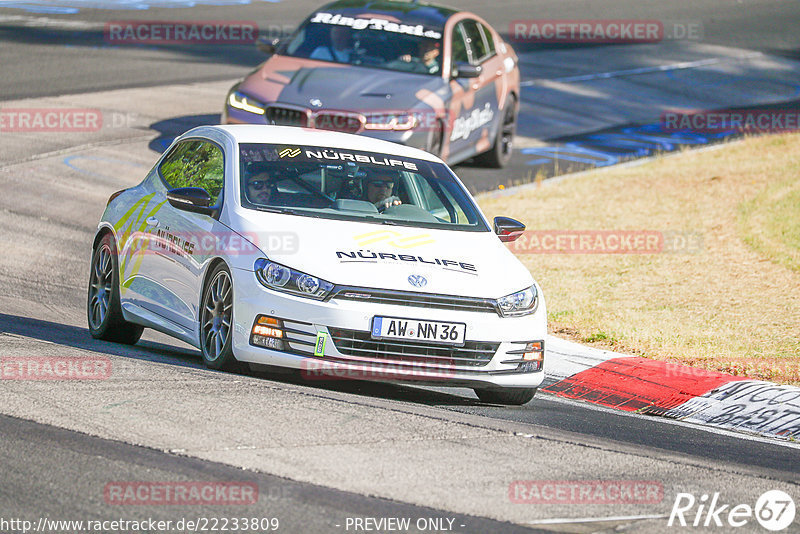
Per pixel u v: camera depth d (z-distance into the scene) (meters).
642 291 41.88
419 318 25.95
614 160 68.38
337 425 22.45
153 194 32.25
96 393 23.41
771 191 56.09
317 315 25.67
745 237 48.78
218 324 27.45
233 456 19.94
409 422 23.42
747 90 95.44
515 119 66.38
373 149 32.16
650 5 138.50
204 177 30.50
